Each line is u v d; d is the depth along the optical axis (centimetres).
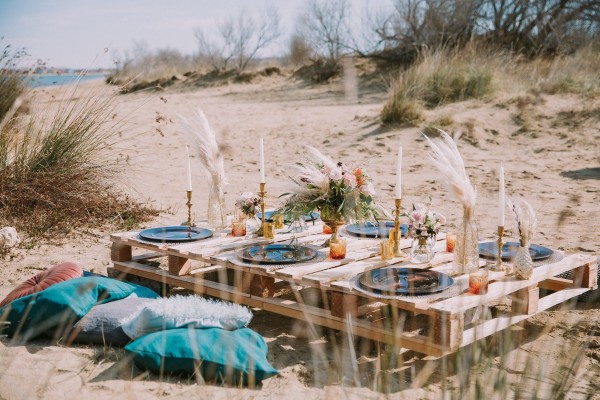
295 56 2525
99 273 493
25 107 730
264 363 326
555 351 355
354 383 323
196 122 492
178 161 997
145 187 817
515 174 867
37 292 378
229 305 366
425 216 412
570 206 697
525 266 378
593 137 1033
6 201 625
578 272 427
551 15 1927
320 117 1334
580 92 1256
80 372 329
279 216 502
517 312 381
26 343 365
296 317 386
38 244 562
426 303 337
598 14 1911
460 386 260
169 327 346
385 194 774
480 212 687
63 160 652
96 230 614
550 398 262
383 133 1114
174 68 2927
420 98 1258
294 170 908
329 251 432
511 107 1170
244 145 1104
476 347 295
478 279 354
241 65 3191
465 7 1978
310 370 339
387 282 363
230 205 709
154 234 470
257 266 396
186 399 300
